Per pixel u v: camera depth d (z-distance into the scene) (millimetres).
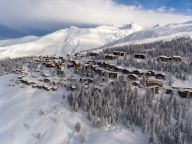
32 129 127500
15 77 196375
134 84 154875
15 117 138250
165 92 151250
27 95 158000
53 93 154625
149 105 133875
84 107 133625
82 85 155000
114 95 136750
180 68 192500
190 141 112500
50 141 118562
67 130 123000
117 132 119125
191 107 135125
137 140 115562
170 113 125562
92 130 121750
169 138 112062
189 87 165750
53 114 134500
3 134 128250
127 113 127188
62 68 191625
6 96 165125
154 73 178625
